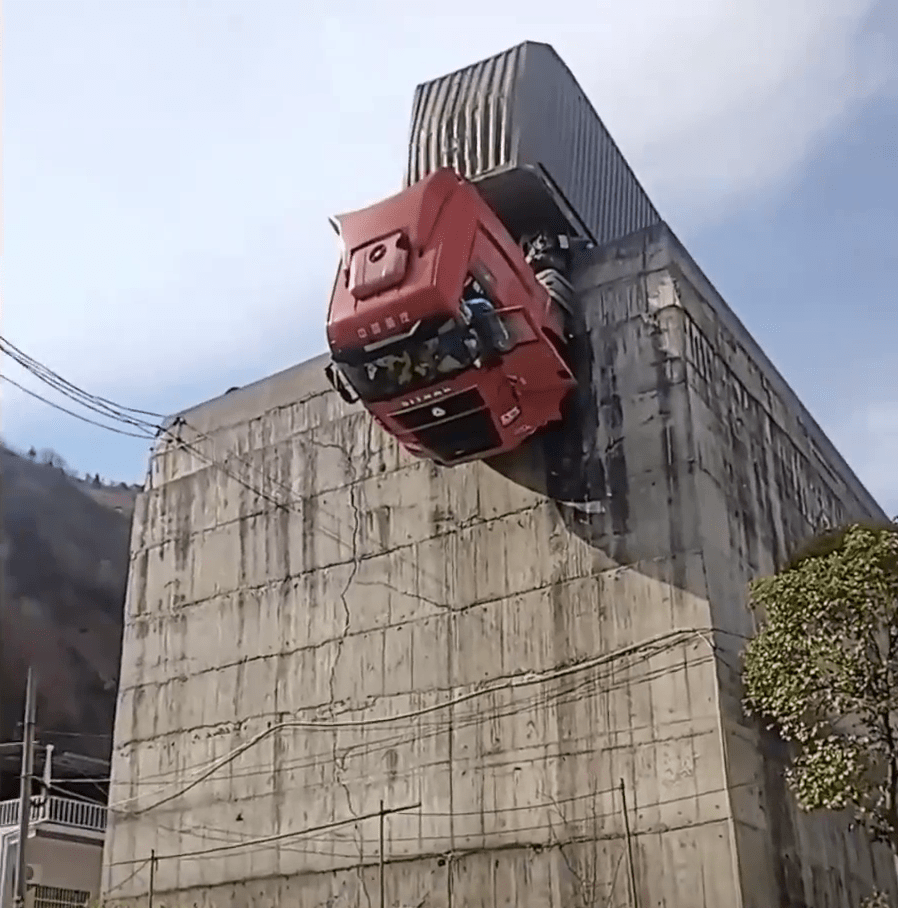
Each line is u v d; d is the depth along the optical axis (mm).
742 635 26891
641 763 25531
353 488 33094
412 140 31766
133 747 34625
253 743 32125
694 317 29812
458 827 27625
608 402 29047
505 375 26359
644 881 24562
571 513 28656
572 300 30531
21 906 28328
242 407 36875
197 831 32219
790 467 34250
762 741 26078
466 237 25250
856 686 21344
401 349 24812
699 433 28016
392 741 29531
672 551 26844
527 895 26016
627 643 26688
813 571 22562
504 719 27906
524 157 29672
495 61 31734
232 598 34438
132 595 36781
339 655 31438
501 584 29156
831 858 28094
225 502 35969
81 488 96125
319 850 29719
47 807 38000
